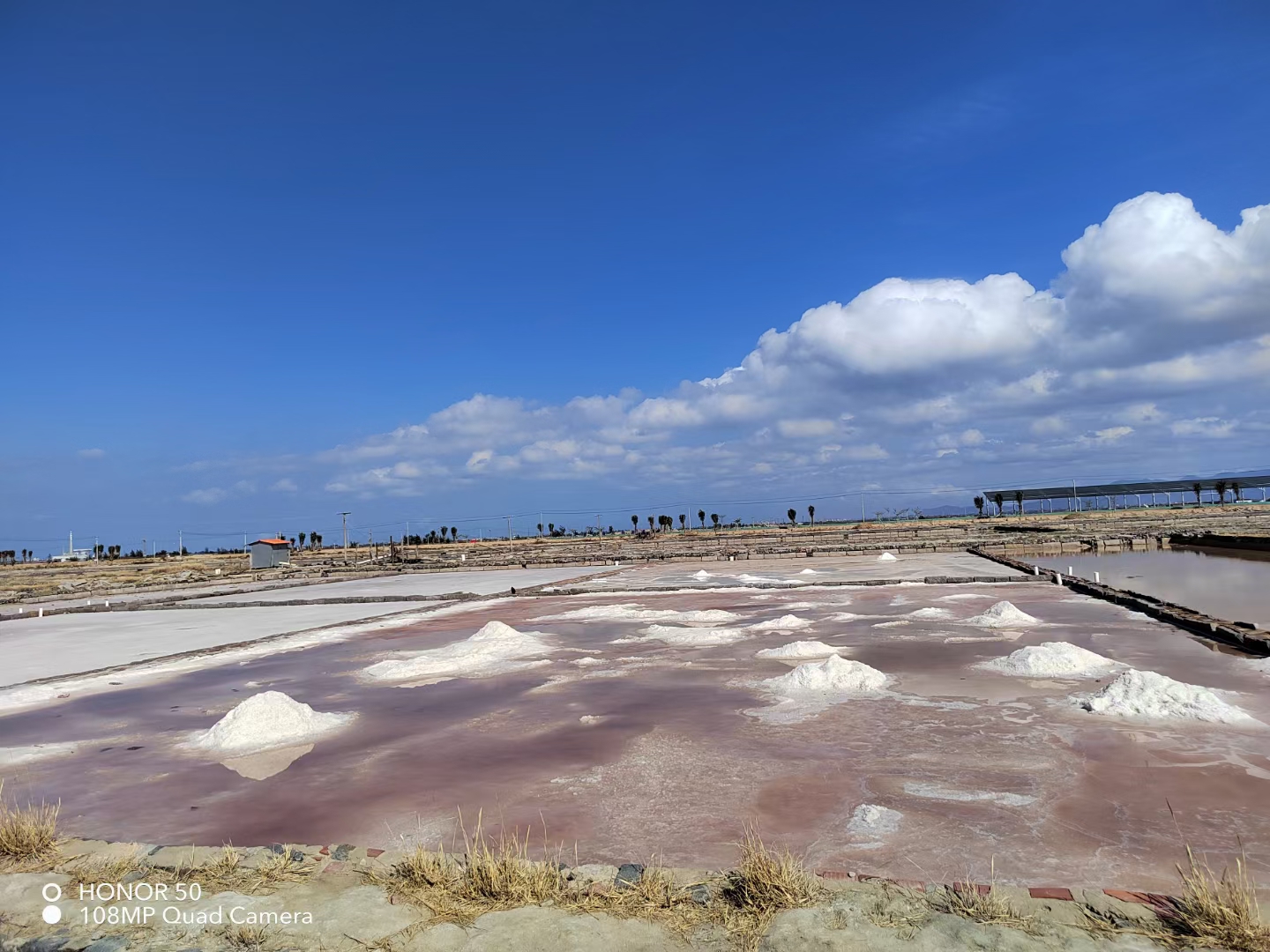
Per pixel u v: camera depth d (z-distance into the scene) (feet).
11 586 139.64
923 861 13.61
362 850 14.85
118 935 12.01
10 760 23.45
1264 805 15.58
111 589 114.62
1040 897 11.78
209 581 125.59
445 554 198.08
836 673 28.27
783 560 111.75
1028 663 29.25
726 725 23.71
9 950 11.69
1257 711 22.47
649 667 34.01
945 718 23.17
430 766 20.94
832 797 17.07
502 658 37.91
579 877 13.19
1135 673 23.97
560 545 227.81
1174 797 16.16
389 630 51.13
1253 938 10.27
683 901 12.24
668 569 104.53
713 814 16.44
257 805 18.47
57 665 43.16
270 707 25.27
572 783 18.94
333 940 11.53
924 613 45.96
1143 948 10.30
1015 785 17.26
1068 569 77.56
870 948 10.49
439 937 11.46
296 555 222.07
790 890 12.05
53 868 14.65
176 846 15.66
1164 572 71.67
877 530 212.64
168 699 31.86
